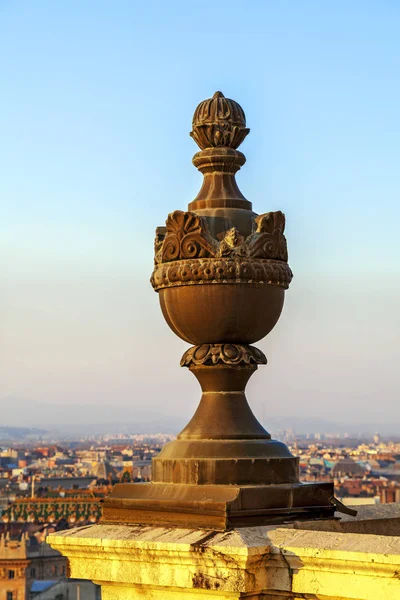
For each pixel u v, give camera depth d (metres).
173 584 6.50
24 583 124.31
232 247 7.09
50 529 146.00
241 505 6.73
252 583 6.27
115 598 6.77
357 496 184.50
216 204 7.38
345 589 5.98
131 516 7.09
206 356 7.21
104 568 6.77
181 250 7.16
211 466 6.97
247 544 6.27
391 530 7.50
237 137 7.52
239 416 7.21
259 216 7.22
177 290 7.23
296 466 7.17
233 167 7.50
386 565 5.80
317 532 6.23
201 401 7.31
